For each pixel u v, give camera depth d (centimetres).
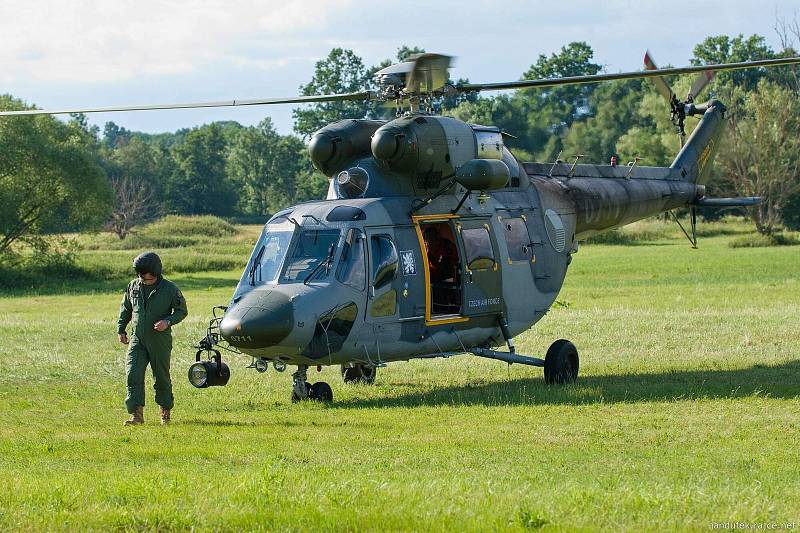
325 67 14525
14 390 2234
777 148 11006
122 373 2528
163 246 11425
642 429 1600
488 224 2244
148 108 2245
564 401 1939
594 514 970
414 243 2066
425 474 1200
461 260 2152
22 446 1468
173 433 1591
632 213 2750
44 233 8362
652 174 2877
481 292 2197
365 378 2352
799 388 2034
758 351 2706
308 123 14675
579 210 2539
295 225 2009
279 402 2039
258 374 2517
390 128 2042
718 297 4559
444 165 2117
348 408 1912
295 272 1952
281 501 1020
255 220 17350
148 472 1217
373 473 1202
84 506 1023
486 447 1442
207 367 1859
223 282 7531
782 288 4950
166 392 1734
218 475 1186
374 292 1972
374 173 2097
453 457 1351
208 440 1513
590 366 2536
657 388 2078
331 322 1908
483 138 2202
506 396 2014
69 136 8581
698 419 1691
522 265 2317
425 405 1934
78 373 2523
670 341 2977
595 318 3656
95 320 4150
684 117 3039
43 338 3334
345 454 1377
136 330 1722
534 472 1230
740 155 11069
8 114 2336
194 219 12838
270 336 1838
